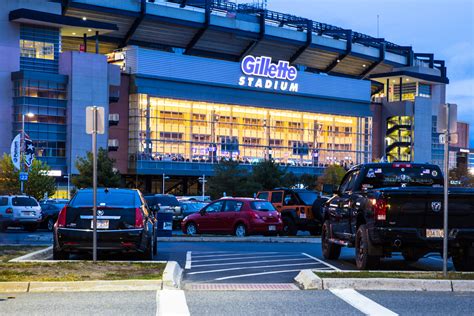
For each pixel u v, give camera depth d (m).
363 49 154.88
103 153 87.06
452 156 181.25
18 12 104.62
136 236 16.59
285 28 141.50
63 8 115.56
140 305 10.27
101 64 111.19
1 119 104.94
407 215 14.42
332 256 18.39
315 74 142.25
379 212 14.41
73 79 108.12
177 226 41.38
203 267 16.38
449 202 14.50
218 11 135.00
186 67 124.88
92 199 17.02
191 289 12.32
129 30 125.94
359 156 150.00
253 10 138.00
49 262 14.92
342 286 12.30
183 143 124.38
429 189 14.42
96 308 9.98
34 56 108.25
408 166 17.03
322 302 10.68
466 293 11.77
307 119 142.38
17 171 76.25
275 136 137.50
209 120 128.38
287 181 95.81
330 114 144.75
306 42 143.00
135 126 119.25
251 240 27.44
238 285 12.83
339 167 113.12
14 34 106.81
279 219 30.56
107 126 111.44
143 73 119.81
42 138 105.69
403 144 153.62
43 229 39.78
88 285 11.94
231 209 30.50
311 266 16.69
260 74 133.62
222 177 93.31
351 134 149.25
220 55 140.75
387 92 159.62
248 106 132.62
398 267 16.81
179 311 9.79
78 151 107.50
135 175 123.94
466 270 15.13
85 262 14.97
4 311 9.69
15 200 37.09
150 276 12.82
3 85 105.44
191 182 130.12
